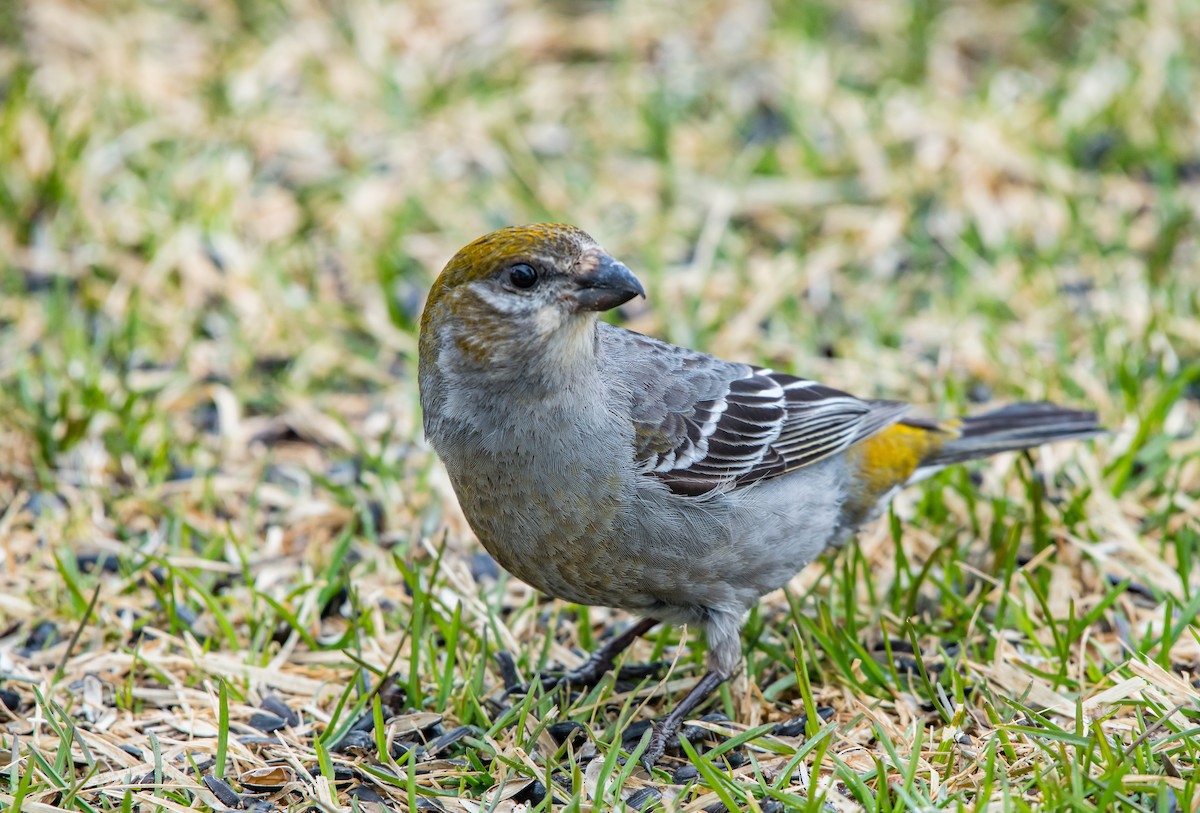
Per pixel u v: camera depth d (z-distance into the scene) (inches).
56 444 442.0
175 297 518.3
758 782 297.0
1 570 398.9
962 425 394.6
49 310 497.4
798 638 323.6
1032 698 326.3
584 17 663.8
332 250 546.9
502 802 300.0
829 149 589.9
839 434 362.9
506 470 324.2
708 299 522.9
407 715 333.4
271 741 329.4
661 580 337.1
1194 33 624.4
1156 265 516.7
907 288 525.3
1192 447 429.4
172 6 658.8
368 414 476.1
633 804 302.4
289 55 629.9
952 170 568.4
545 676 361.1
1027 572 362.9
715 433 341.1
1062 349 471.2
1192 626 347.9
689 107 613.6
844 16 662.5
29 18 641.6
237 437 460.8
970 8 660.1
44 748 323.0
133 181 559.5
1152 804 282.2
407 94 614.2
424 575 394.3
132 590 387.2
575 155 589.9
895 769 303.7
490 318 316.8
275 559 406.3
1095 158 575.2
